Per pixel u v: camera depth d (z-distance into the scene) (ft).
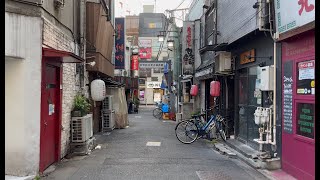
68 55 24.70
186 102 73.20
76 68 36.68
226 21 40.40
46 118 26.48
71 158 31.78
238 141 39.27
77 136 33.30
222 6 42.52
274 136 28.30
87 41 41.50
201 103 62.75
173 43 86.12
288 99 26.21
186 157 33.14
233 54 41.52
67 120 32.32
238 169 28.07
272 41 29.73
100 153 34.83
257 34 32.32
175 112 86.69
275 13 26.96
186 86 77.15
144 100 197.26
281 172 26.73
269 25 28.76
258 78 32.58
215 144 39.99
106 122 55.98
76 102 34.42
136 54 132.67
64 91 31.30
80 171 26.68
